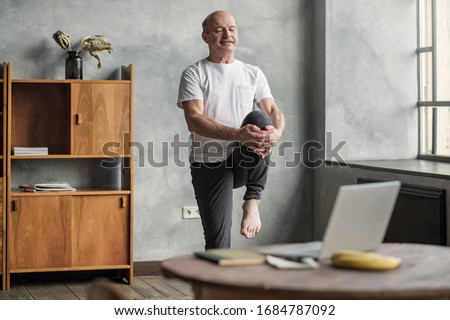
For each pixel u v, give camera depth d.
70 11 5.61
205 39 4.54
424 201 4.80
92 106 5.35
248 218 4.23
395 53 6.12
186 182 5.92
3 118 5.18
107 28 5.69
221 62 4.51
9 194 5.20
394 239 5.15
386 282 1.99
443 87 5.90
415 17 6.16
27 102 5.56
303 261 2.24
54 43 5.57
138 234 5.84
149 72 5.80
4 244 5.21
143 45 5.77
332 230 2.25
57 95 5.61
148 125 5.82
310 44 6.19
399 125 6.15
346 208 2.26
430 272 2.13
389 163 5.69
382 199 2.41
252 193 4.25
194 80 4.43
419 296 2.04
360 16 6.04
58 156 5.30
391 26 6.11
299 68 6.18
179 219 5.92
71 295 5.11
